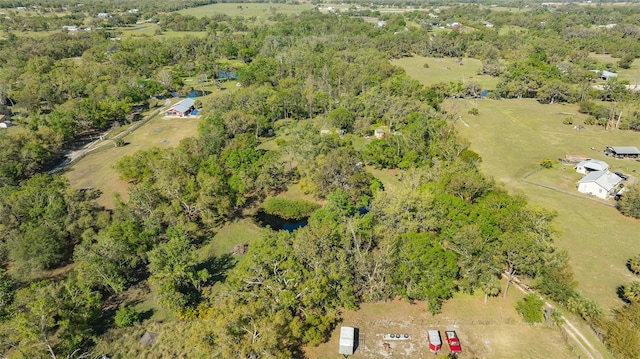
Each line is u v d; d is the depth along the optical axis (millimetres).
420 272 52625
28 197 68250
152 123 124625
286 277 50938
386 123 118500
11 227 64688
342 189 77562
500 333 49062
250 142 99750
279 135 115688
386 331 49938
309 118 129500
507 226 57062
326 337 49188
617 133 112562
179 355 46625
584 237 66562
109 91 132125
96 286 56531
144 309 54531
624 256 61719
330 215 67750
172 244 56156
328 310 49938
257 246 57312
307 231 57188
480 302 53906
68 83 137625
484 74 182250
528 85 149375
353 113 116625
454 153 88750
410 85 136500
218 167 81438
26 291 51094
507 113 132500
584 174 88375
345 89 147500
